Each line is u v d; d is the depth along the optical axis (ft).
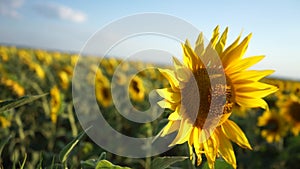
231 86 1.53
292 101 5.15
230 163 1.47
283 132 5.15
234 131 1.51
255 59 1.53
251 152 4.50
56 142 4.63
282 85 7.79
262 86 1.53
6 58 12.36
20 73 9.56
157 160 1.33
